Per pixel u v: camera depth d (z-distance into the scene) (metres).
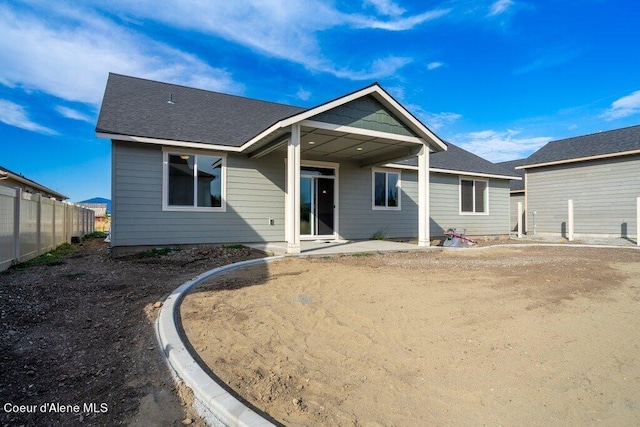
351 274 6.61
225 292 5.20
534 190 19.06
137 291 5.36
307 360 3.09
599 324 3.98
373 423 2.21
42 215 9.77
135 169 9.32
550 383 2.70
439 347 3.35
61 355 3.33
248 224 10.93
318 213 12.82
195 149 10.10
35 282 5.94
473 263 8.20
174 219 9.82
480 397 2.50
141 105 10.98
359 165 13.53
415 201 14.98
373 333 3.71
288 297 4.97
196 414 2.46
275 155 11.40
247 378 2.76
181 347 3.21
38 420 2.36
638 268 7.80
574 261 8.77
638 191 15.13
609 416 2.29
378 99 9.83
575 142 18.73
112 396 2.67
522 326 3.88
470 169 16.12
